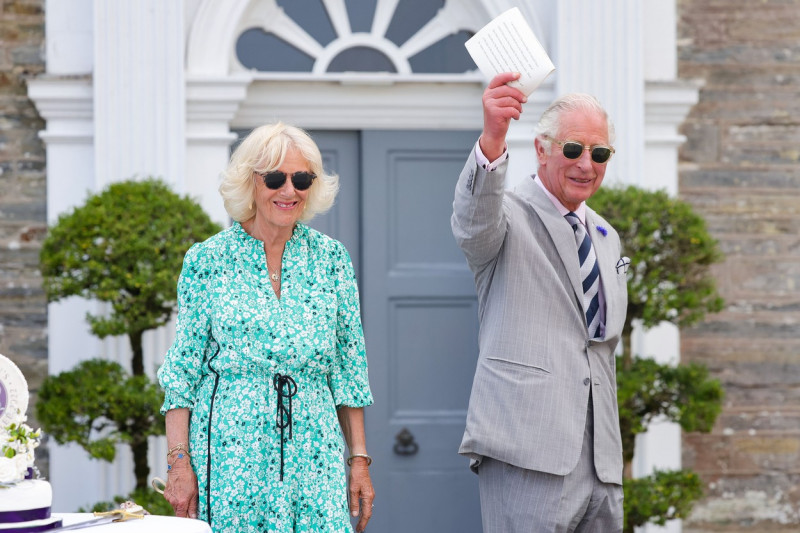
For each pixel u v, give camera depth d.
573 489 6.96
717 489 12.05
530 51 6.55
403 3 12.01
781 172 12.20
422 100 11.97
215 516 6.27
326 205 6.85
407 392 12.09
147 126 11.13
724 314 12.10
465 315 12.16
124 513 5.57
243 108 11.75
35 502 5.28
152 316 9.78
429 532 12.03
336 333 6.80
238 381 6.38
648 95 11.80
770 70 12.21
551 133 7.23
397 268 12.09
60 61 11.30
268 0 11.76
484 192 6.76
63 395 9.78
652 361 10.59
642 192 10.34
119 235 9.63
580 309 7.14
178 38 11.17
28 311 11.32
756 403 12.12
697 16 12.14
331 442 6.48
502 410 6.95
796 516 12.12
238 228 6.68
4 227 11.33
